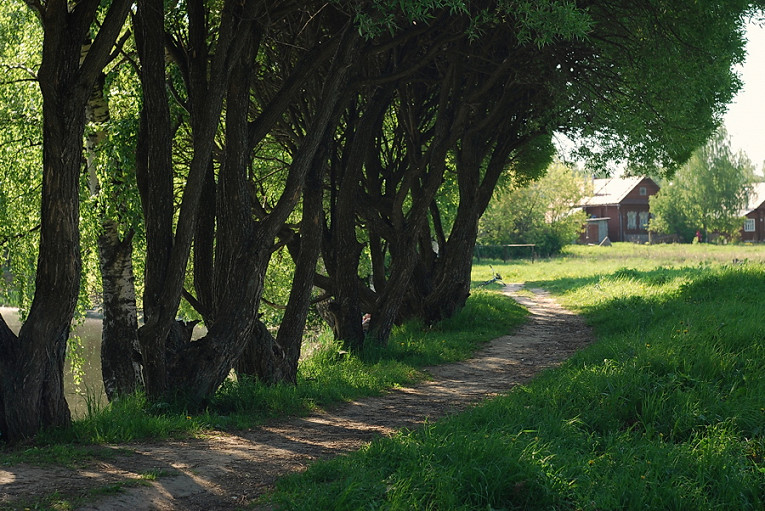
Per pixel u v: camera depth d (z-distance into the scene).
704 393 7.61
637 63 14.12
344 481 5.58
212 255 11.55
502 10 12.60
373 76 12.67
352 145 14.95
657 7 13.48
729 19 14.20
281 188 20.08
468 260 19.97
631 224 82.56
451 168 23.47
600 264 47.16
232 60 9.29
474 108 16.56
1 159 13.39
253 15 9.30
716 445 6.16
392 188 18.17
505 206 60.19
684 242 75.50
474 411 8.31
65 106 7.56
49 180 7.62
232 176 10.18
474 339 17.66
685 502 5.09
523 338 18.17
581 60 14.95
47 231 7.64
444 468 5.56
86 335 33.38
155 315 9.40
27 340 7.54
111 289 13.00
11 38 13.78
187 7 10.45
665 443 6.46
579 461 5.90
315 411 10.08
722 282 19.00
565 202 63.19
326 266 16.28
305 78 10.67
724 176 71.12
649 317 16.05
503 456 5.68
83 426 7.68
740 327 10.40
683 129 15.59
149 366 9.46
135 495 5.47
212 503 5.53
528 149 23.98
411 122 17.31
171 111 13.32
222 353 9.88
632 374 8.43
